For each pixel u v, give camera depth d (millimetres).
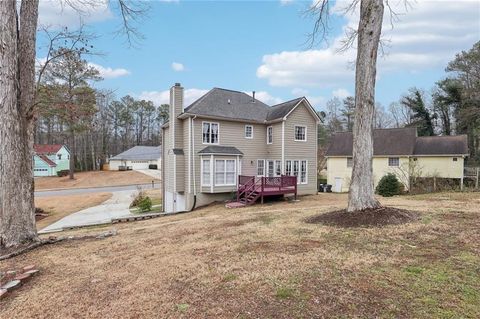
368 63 7523
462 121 31062
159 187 34156
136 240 7234
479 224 6555
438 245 5184
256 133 19406
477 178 22047
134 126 65875
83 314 3459
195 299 3623
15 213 6816
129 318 3285
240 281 4055
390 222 6789
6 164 6738
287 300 3422
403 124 47062
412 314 2984
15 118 6793
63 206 22922
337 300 3355
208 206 16953
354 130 7801
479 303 3146
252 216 9766
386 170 26234
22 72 7004
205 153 17078
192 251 5703
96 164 56000
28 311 3645
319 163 36344
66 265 5457
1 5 6492
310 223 7539
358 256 4797
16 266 5484
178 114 17969
